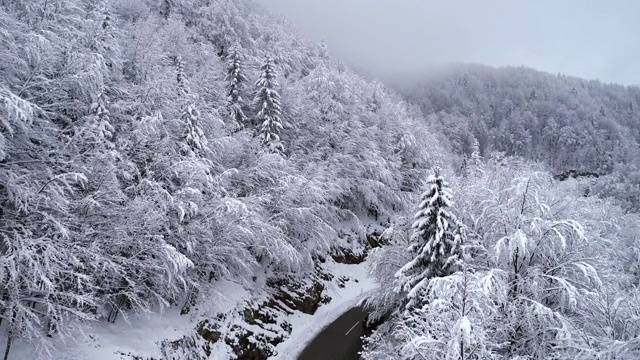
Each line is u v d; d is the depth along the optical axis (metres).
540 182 14.98
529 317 11.67
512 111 140.75
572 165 116.62
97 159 13.18
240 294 19.95
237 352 17.52
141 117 18.56
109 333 13.65
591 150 115.31
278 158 23.95
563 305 12.12
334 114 33.50
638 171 92.38
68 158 13.43
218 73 33.91
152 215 14.04
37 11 15.51
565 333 10.47
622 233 25.09
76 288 12.70
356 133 33.28
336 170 29.30
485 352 8.84
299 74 45.56
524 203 14.07
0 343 10.96
